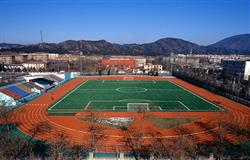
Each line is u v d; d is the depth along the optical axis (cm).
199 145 4525
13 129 5462
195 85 12731
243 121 6269
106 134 5219
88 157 3928
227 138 4969
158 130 5494
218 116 6706
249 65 14712
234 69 15888
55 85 12238
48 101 8594
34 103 8244
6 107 6819
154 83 13375
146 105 8006
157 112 7100
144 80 14675
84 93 10238
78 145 4475
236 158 3847
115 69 19775
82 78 15438
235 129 5581
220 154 4031
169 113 7000
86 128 5606
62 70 18950
